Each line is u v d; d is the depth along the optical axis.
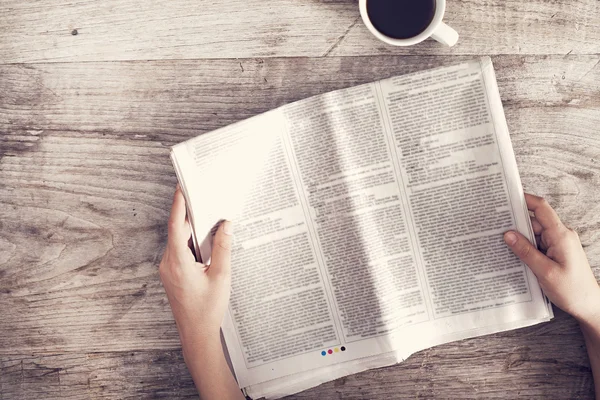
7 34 0.71
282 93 0.70
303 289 0.70
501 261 0.68
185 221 0.67
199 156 0.66
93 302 0.73
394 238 0.69
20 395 0.74
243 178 0.67
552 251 0.66
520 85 0.69
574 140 0.70
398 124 0.67
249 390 0.72
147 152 0.71
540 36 0.69
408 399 0.73
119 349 0.74
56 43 0.71
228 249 0.66
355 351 0.71
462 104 0.66
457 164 0.67
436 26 0.63
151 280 0.73
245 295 0.70
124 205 0.72
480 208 0.67
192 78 0.70
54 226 0.73
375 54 0.69
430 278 0.69
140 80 0.71
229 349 0.71
